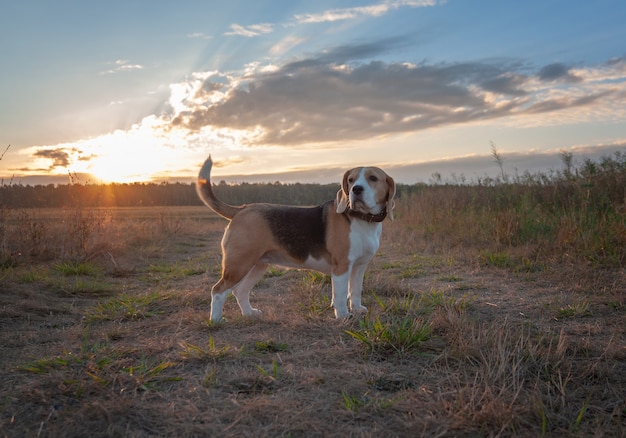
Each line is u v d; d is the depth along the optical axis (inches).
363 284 274.5
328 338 181.5
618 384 137.3
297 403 124.2
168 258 466.3
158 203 2100.1
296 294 260.2
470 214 526.3
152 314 226.7
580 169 511.2
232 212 221.3
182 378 140.9
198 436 109.2
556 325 199.0
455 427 112.0
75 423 113.7
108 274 356.8
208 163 224.1
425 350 164.4
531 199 533.6
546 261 333.7
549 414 117.5
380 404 122.3
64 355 165.2
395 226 610.2
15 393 130.6
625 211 405.7
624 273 288.8
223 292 208.4
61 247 398.0
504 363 140.2
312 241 211.9
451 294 262.8
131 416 117.5
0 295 254.4
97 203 538.3
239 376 141.0
